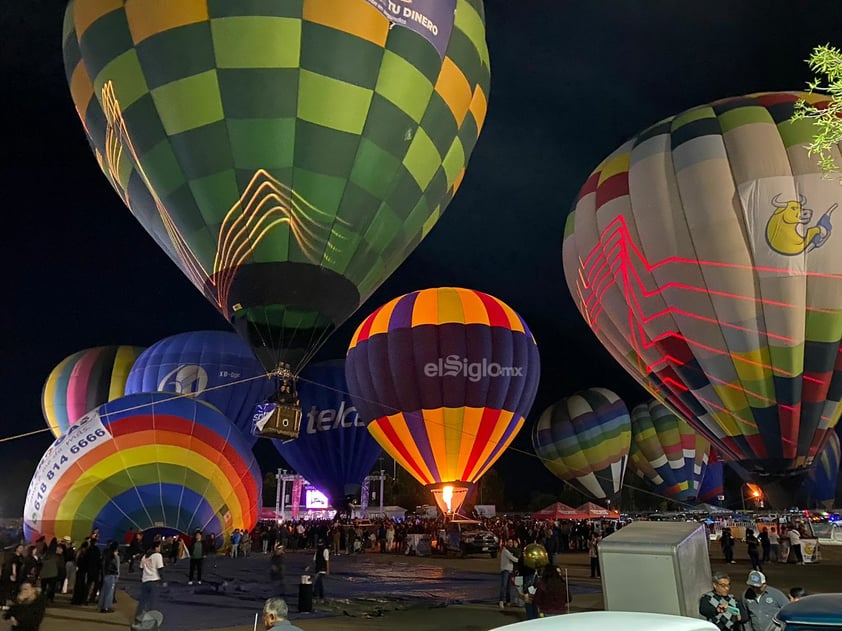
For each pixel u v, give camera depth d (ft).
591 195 66.33
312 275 42.34
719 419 58.54
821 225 53.06
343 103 40.52
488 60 50.83
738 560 74.49
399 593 46.93
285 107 39.75
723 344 56.24
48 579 42.42
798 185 53.83
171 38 39.52
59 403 118.83
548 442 141.49
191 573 52.03
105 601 39.24
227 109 39.65
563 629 10.47
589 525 104.99
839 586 50.26
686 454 155.22
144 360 107.76
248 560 71.92
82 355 122.42
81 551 42.80
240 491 68.95
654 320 59.82
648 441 157.48
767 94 60.39
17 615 22.67
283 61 39.45
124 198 45.68
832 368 54.80
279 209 41.01
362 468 115.65
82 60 43.24
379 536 95.25
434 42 43.47
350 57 40.27
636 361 64.54
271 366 43.75
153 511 61.62
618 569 18.13
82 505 59.98
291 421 42.91
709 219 55.57
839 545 98.99
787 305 54.03
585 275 67.51
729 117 58.49
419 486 243.81
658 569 17.69
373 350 86.63
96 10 41.93
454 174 48.49
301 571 62.28
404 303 88.53
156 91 40.24
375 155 42.27
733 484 221.46
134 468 61.93
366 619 36.60
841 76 22.17
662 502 204.44
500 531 94.22
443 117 45.16
